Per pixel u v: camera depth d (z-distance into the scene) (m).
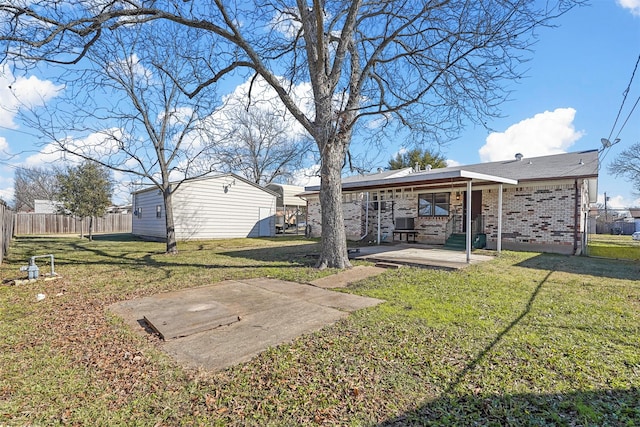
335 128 7.96
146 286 6.59
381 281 6.77
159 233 18.58
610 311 4.68
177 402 2.55
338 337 3.77
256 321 4.41
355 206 17.89
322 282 6.82
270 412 2.41
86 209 17.61
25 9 5.98
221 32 7.88
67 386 2.78
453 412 2.38
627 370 2.95
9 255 11.59
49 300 5.56
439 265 8.45
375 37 9.24
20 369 3.08
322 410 2.42
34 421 2.33
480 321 4.27
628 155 28.34
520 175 12.52
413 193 15.91
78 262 9.95
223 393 2.66
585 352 3.33
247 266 8.95
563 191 11.64
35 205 35.31
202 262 9.81
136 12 7.16
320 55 7.85
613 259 10.04
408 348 3.45
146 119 11.84
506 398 2.54
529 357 3.22
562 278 7.00
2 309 5.03
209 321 4.21
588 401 2.49
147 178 12.47
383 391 2.66
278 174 31.36
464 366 3.05
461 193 14.23
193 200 18.34
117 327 4.20
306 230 21.50
